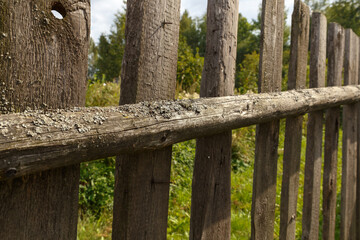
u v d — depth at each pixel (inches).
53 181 29.8
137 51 36.9
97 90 145.7
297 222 119.5
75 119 26.9
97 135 27.6
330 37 86.0
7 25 25.8
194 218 49.4
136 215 38.9
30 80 27.4
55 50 28.8
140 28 36.8
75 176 31.4
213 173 49.7
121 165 38.6
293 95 59.7
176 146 143.6
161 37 39.2
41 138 24.2
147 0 37.3
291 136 66.9
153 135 33.0
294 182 69.2
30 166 24.0
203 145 48.6
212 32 48.1
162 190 41.6
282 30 61.5
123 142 30.1
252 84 316.5
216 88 47.8
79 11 30.3
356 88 91.6
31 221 28.6
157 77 39.2
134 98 36.9
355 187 100.9
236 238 103.3
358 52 100.1
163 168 41.6
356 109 98.9
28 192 28.3
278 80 61.2
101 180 111.4
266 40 57.0
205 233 49.3
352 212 98.6
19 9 26.3
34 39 27.4
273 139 61.0
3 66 25.8
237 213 120.3
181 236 99.3
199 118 38.6
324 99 70.6
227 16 48.4
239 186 145.8
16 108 26.7
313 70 76.4
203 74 48.8
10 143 22.6
